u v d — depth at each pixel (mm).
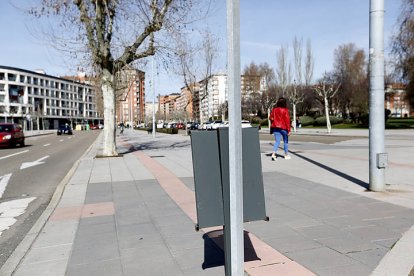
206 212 2998
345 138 25344
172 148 19875
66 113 129250
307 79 50188
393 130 35812
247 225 4898
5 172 12062
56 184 9664
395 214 5156
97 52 13969
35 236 4816
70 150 22234
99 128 122875
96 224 5297
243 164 3131
